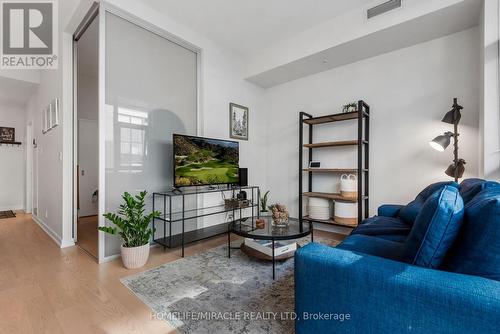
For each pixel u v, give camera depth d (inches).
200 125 131.3
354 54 122.5
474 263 34.9
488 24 77.1
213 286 73.9
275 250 86.4
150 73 109.8
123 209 93.4
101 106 93.4
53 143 125.1
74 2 96.3
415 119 112.6
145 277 80.0
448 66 104.2
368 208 125.5
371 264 38.2
